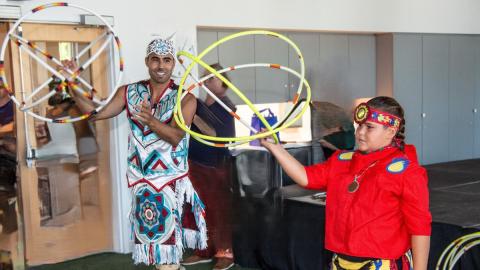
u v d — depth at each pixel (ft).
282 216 11.79
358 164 6.34
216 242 12.79
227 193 12.61
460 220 10.41
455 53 24.13
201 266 13.16
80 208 14.64
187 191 8.67
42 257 14.05
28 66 13.56
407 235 6.18
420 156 23.16
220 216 12.66
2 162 13.33
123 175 14.92
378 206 6.07
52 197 14.15
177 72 15.74
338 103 20.97
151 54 8.28
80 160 14.55
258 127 16.58
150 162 8.45
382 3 21.34
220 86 12.23
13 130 13.46
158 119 8.25
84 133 14.55
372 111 6.14
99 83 14.61
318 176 6.63
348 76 21.29
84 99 8.79
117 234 15.07
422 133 23.16
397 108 6.17
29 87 13.62
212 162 12.51
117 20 14.57
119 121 14.74
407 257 6.21
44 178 13.99
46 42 13.71
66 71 8.57
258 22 17.85
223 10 16.92
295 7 18.75
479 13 24.90
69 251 14.48
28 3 13.23
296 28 18.84
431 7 23.00
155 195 8.47
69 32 14.02
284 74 19.11
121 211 14.94
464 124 24.66
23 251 13.64
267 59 18.66
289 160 6.72
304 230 11.24
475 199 13.34
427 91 23.17
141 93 8.58
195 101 8.38
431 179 17.97
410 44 22.41
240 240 12.75
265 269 12.26
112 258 14.52
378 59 22.27
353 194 6.23
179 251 8.63
